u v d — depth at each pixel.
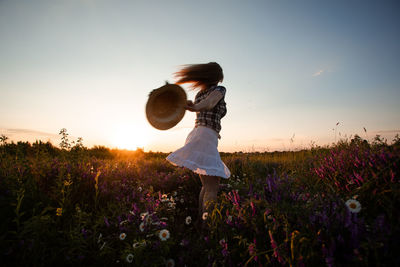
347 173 2.21
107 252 1.55
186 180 3.76
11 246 1.43
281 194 1.66
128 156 9.40
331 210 1.36
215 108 2.48
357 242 1.10
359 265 1.05
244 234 1.53
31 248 1.43
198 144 2.36
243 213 1.60
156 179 3.88
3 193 2.09
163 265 1.50
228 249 1.48
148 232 1.71
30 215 1.90
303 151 6.66
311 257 1.14
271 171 4.71
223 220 1.73
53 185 2.68
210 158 2.31
